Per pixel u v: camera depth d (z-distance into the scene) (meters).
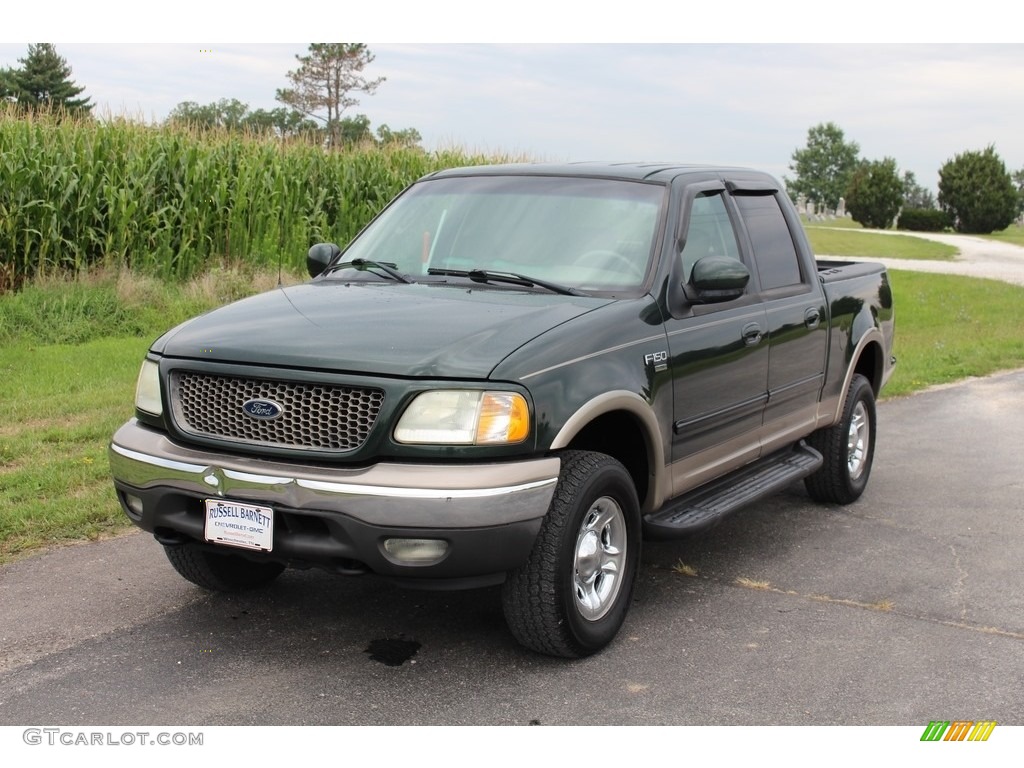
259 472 3.79
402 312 4.19
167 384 4.11
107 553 5.25
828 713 3.72
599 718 3.65
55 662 4.02
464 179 5.43
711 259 4.66
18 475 6.22
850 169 103.94
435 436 3.69
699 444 4.81
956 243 42.31
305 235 15.84
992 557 5.57
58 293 11.91
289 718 3.61
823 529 6.09
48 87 55.25
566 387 3.92
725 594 4.96
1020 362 12.90
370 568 3.75
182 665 4.02
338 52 49.44
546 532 3.89
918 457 7.97
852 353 6.38
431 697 3.79
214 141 16.53
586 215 4.90
